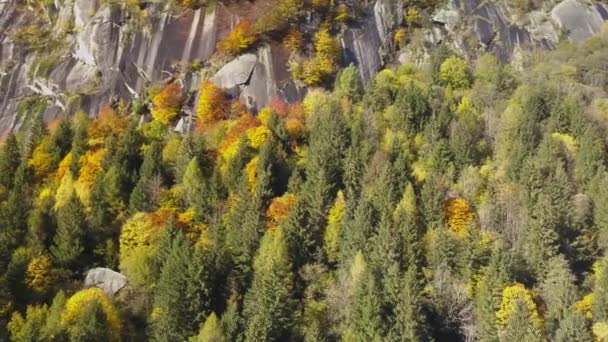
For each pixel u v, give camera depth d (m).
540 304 55.06
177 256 58.84
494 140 80.50
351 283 56.44
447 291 55.75
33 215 65.94
